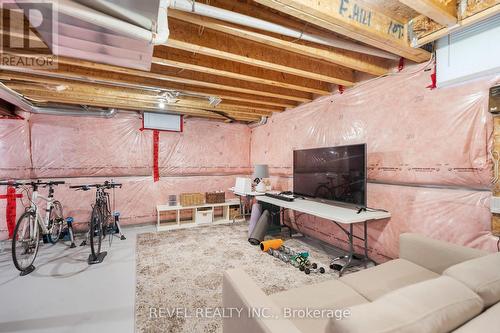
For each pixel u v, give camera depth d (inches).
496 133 71.2
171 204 186.2
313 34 77.0
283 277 99.6
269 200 139.0
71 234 137.6
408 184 96.3
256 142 213.9
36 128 155.9
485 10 63.2
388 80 103.7
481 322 29.9
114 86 124.7
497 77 71.5
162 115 187.2
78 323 72.6
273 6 60.7
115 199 176.9
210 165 209.9
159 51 88.5
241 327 42.4
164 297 86.0
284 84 117.7
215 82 115.6
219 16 61.9
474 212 77.4
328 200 120.5
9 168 148.3
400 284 61.6
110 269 108.2
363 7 70.9
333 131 132.2
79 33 62.2
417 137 92.7
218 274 103.0
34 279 99.3
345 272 102.7
